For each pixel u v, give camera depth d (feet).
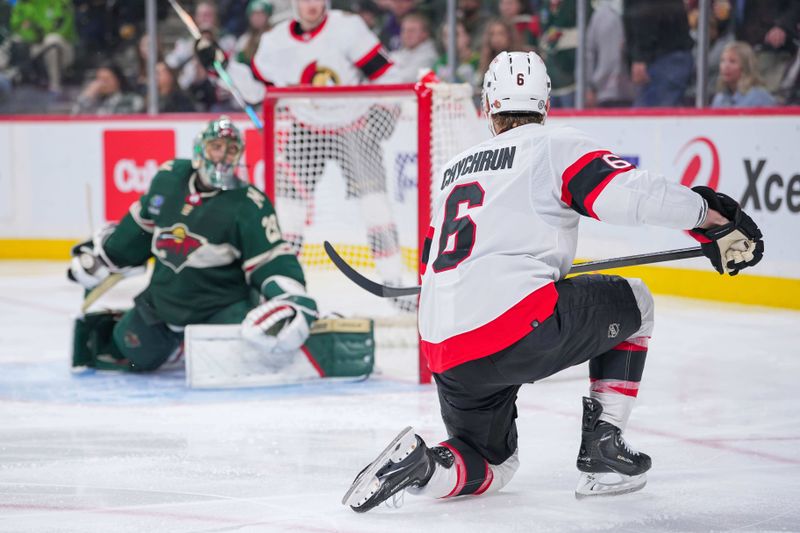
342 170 51.29
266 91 43.93
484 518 23.47
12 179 84.74
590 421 24.20
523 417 34.19
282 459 29.04
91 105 90.63
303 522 23.30
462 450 24.29
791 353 44.93
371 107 50.37
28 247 85.05
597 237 65.10
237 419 34.06
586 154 22.15
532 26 74.18
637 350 24.20
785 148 57.00
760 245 22.50
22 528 23.12
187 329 38.63
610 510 24.08
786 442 30.58
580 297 22.72
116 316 43.14
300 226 50.39
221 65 49.14
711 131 60.54
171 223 39.86
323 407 35.78
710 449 29.76
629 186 21.50
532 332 22.21
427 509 24.20
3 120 84.28
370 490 23.16
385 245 52.31
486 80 24.16
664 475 27.12
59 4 91.71
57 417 34.60
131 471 27.91
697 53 67.05
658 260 24.17
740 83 65.87
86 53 90.38
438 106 40.45
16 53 92.02
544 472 27.55
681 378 39.96
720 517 23.50
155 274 40.81
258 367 39.24
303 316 38.17
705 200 22.08
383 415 34.53
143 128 81.25
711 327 51.62
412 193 66.39
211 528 22.95
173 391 38.78
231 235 39.65
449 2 76.64
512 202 22.54
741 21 65.67
